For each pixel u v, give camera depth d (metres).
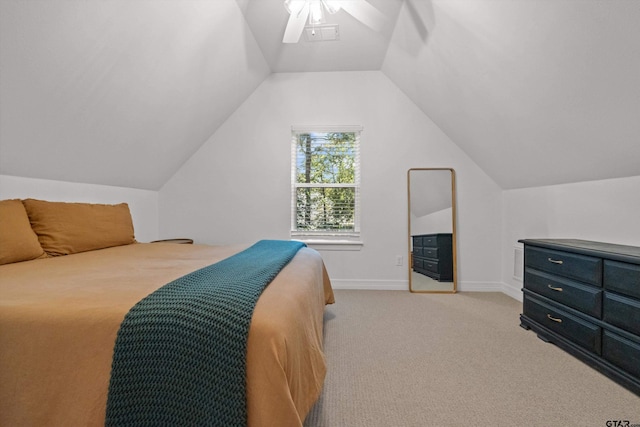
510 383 1.56
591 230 2.22
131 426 0.80
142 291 1.04
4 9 1.27
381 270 3.44
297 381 0.92
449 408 1.36
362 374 1.63
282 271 1.46
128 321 0.85
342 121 3.46
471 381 1.57
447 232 3.37
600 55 1.40
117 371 0.81
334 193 3.57
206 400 0.78
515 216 3.11
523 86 1.93
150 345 0.82
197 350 0.81
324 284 2.53
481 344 2.01
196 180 3.54
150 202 3.40
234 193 3.52
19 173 2.00
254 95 3.50
